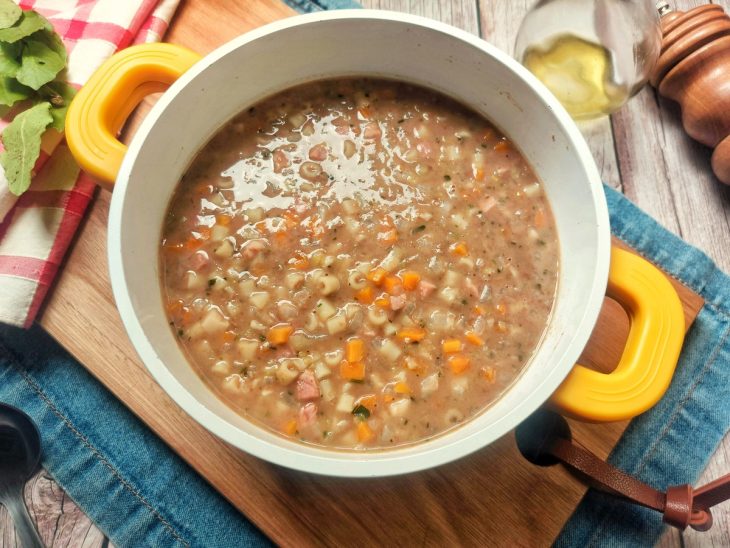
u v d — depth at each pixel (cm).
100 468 38
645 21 39
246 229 34
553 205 34
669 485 39
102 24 39
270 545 37
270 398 32
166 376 28
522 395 29
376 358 32
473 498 34
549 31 42
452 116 36
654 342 29
